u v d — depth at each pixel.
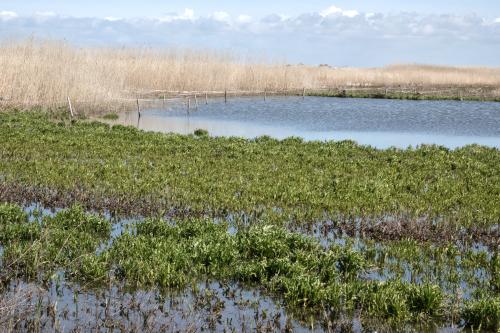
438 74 82.00
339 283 10.09
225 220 14.17
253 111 43.69
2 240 11.75
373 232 13.62
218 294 9.91
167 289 10.00
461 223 14.73
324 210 15.48
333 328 8.78
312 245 11.75
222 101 50.00
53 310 8.79
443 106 51.16
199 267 10.70
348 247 11.55
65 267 10.66
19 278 10.11
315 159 21.66
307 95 58.62
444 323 9.13
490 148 26.05
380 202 16.17
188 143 24.34
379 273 11.08
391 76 77.94
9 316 8.42
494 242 13.23
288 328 8.66
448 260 11.89
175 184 17.27
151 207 14.92
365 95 58.97
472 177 19.69
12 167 18.69
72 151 21.75
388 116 43.06
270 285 10.10
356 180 18.47
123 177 17.92
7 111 31.80
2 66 35.72
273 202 15.86
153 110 41.53
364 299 9.50
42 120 29.12
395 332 8.80
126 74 48.41
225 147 23.47
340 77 74.69
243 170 19.50
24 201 15.32
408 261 11.77
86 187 16.62
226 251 11.09
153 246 11.48
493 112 46.88
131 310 9.16
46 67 37.84
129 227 13.36
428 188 18.11
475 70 97.50
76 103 36.34
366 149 24.66
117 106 39.41
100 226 12.78
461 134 34.81
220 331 8.61
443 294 9.74
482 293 9.91
